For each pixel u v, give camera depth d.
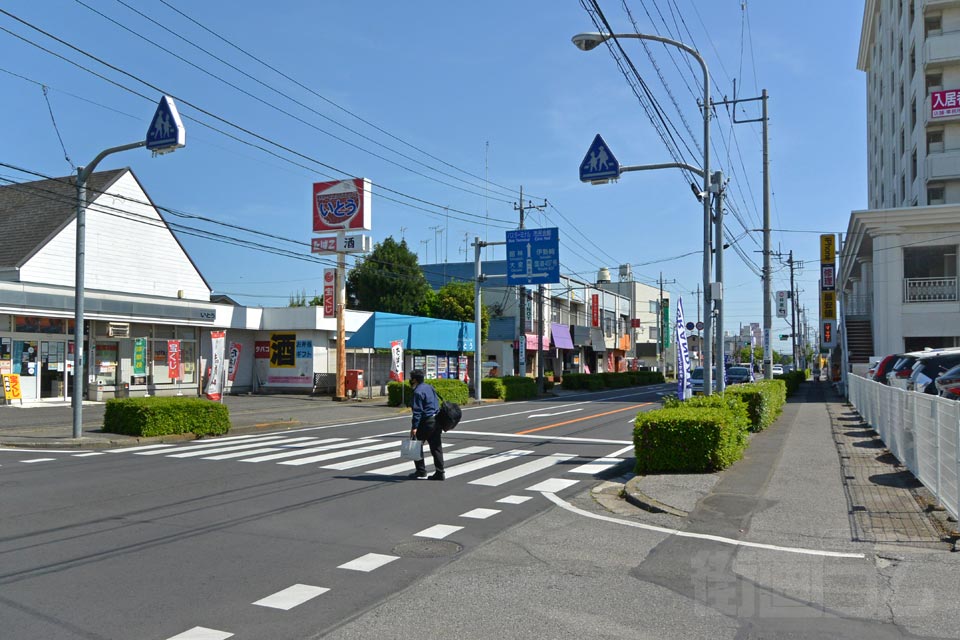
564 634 5.03
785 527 8.28
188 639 4.93
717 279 17.62
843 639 4.94
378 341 32.56
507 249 32.06
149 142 15.66
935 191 33.75
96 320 27.89
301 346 35.47
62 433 17.84
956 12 33.44
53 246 27.19
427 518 8.83
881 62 48.00
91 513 8.96
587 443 16.77
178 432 17.91
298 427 21.66
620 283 83.38
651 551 7.34
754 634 5.03
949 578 6.34
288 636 4.99
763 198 29.44
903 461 11.92
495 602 5.71
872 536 7.82
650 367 85.12
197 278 33.78
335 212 32.41
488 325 50.62
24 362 25.55
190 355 32.69
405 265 52.12
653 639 4.94
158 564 6.75
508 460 14.02
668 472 11.74
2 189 31.98
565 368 62.75
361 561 6.88
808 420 20.44
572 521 8.77
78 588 6.02
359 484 11.18
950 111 32.34
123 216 29.06
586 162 16.45
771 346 28.94
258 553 7.15
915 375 19.05
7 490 10.51
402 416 25.28
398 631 5.08
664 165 16.39
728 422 12.07
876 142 51.91
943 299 31.17
